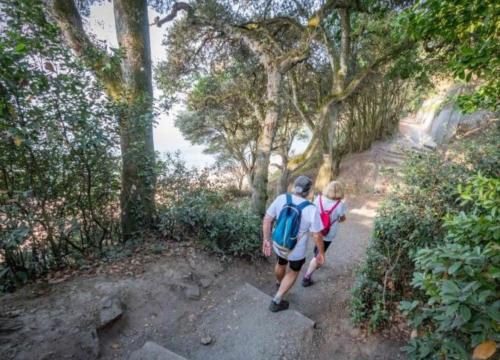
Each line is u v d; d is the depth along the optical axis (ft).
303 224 9.75
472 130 28.12
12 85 7.98
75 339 7.67
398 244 9.46
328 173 32.22
